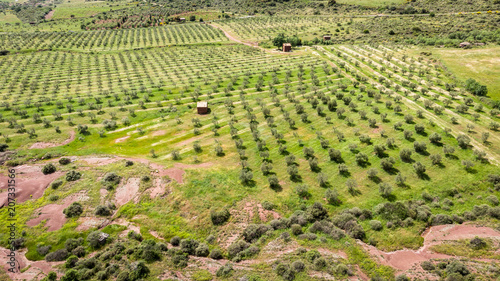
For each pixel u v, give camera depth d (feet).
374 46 462.19
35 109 301.63
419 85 307.99
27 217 151.74
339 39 546.26
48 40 607.37
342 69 385.50
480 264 117.70
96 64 470.39
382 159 189.37
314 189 175.32
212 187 177.27
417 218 148.36
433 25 516.73
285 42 532.32
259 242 140.56
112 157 211.20
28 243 137.80
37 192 171.22
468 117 237.86
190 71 430.20
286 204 165.17
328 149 205.46
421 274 116.98
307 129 243.40
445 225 144.56
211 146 229.66
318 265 120.57
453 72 326.65
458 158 187.83
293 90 330.34
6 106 302.04
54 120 274.77
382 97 284.00
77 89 363.76
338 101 285.64
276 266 122.93
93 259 126.00
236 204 165.17
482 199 159.22
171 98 330.95
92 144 237.66
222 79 388.98
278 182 182.91
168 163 204.23
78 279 116.88
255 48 538.88
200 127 263.70
